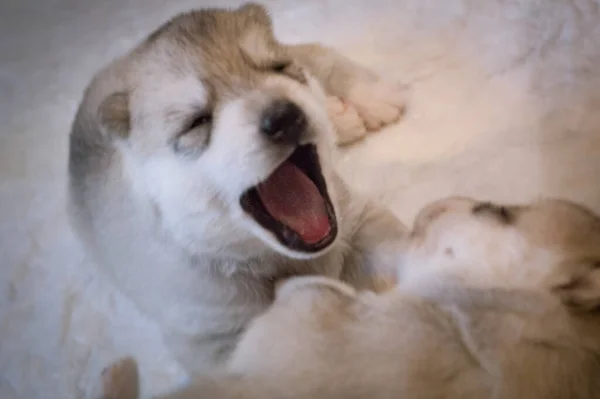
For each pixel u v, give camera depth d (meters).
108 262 0.37
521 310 0.33
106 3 0.47
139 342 0.36
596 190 0.35
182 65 0.35
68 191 0.39
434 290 0.33
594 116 0.37
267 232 0.35
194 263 0.36
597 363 0.32
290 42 0.43
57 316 0.37
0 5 0.48
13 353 0.36
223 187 0.34
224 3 0.45
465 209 0.35
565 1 0.41
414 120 0.39
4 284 0.38
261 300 0.35
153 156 0.35
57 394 0.35
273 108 0.33
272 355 0.33
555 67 0.39
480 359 0.32
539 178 0.36
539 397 0.31
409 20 0.42
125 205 0.36
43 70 0.45
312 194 0.36
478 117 0.38
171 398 0.33
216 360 0.34
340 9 0.43
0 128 0.43
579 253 0.33
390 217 0.36
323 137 0.36
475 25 0.42
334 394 0.32
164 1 0.46
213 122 0.34
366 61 0.41
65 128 0.42
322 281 0.35
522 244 0.34
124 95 0.35
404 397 0.32
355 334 0.33
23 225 0.39
